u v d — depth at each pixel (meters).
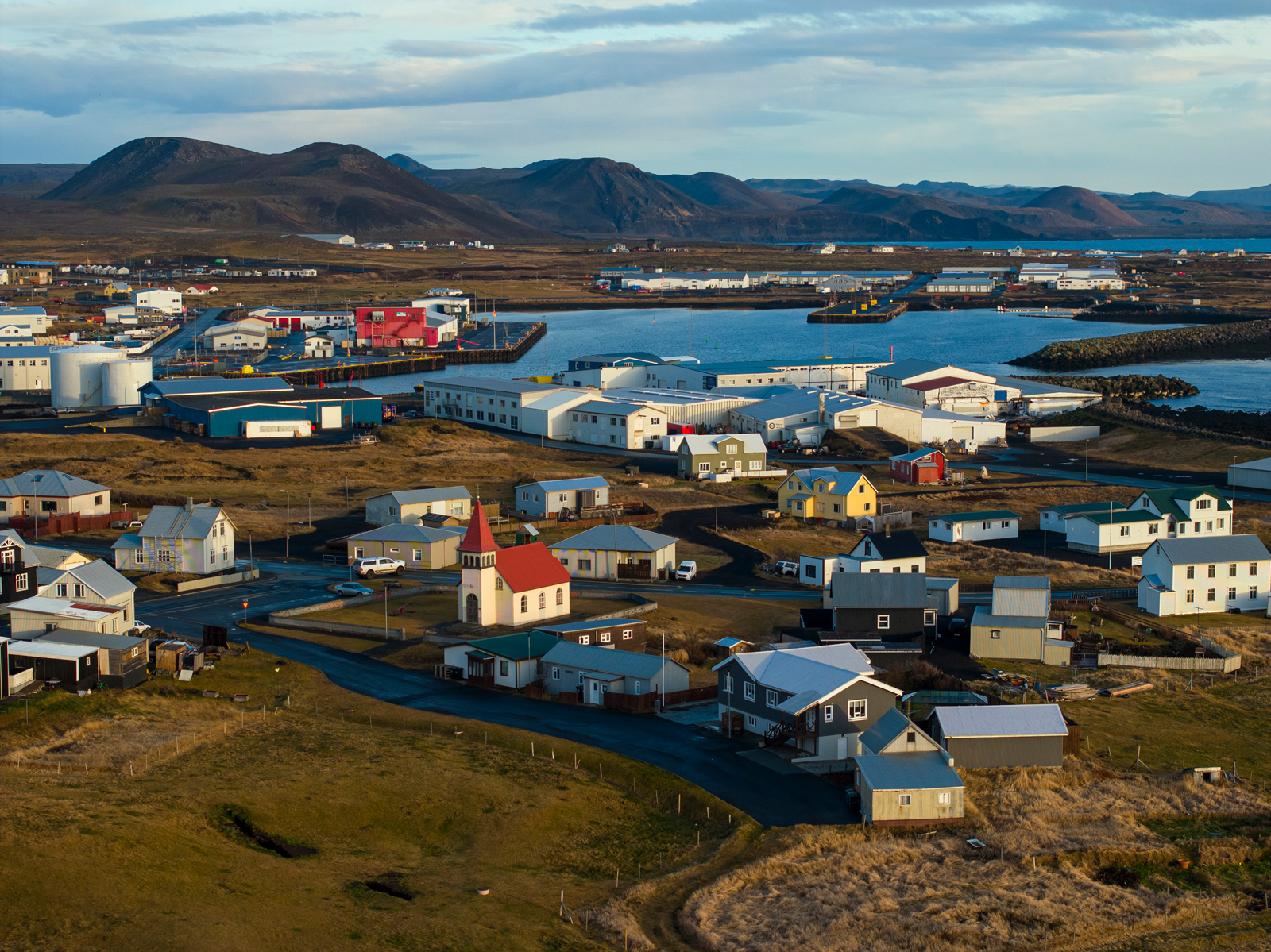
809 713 70.88
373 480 158.25
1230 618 103.88
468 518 133.62
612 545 114.25
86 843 51.44
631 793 65.50
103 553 115.62
